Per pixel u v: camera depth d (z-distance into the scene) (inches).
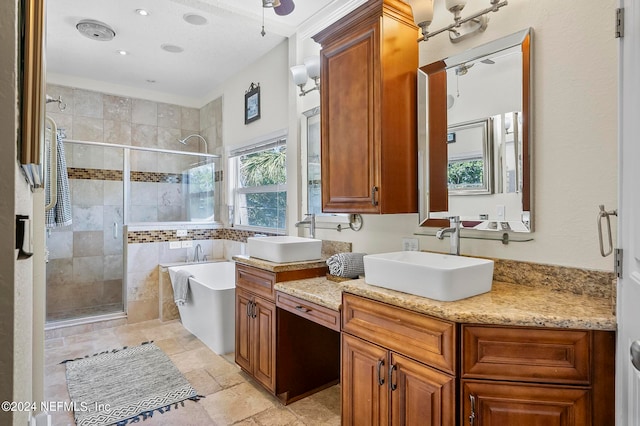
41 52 27.7
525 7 65.1
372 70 77.2
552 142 61.8
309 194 117.6
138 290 152.6
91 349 122.4
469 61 72.9
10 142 21.4
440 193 77.9
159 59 145.9
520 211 65.6
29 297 38.8
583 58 58.2
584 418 44.7
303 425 80.5
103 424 79.7
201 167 176.9
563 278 59.9
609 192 55.7
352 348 64.3
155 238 157.9
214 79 169.0
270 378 89.8
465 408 47.9
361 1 98.0
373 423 60.2
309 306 76.3
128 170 162.7
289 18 114.1
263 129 144.4
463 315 47.5
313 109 114.6
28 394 36.6
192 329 136.0
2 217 21.2
